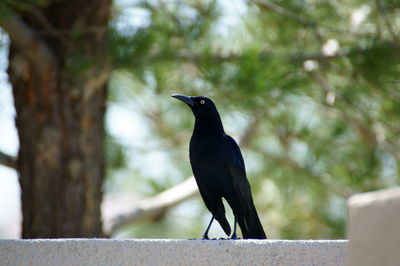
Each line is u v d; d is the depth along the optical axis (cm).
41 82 1091
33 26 1100
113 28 992
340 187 1470
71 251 586
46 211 1087
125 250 586
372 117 1284
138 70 1030
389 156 1437
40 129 1095
